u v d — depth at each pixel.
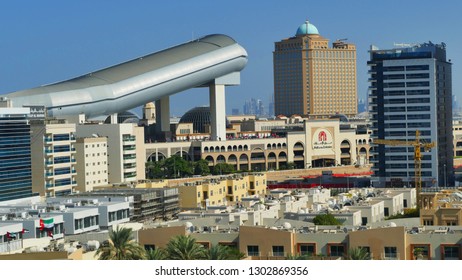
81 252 198.88
